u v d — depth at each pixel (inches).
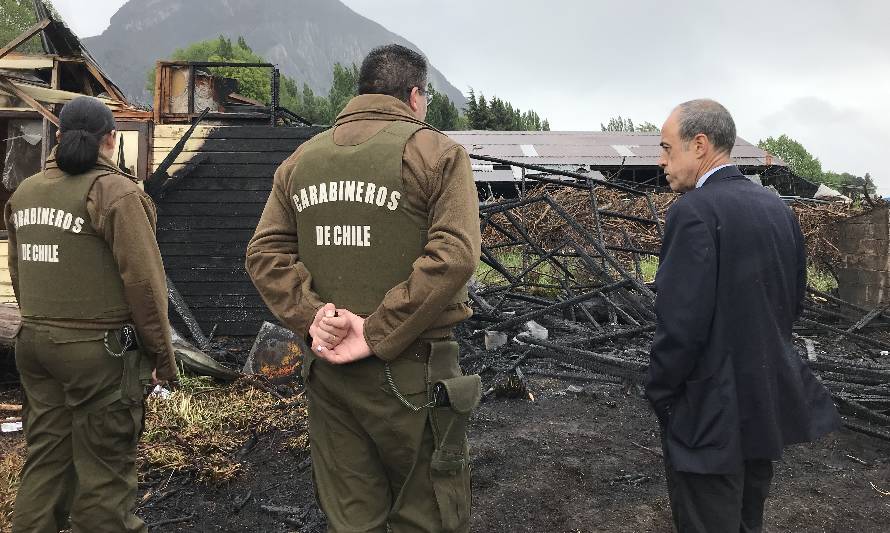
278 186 67.1
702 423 69.9
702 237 68.3
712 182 74.0
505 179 701.9
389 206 59.2
